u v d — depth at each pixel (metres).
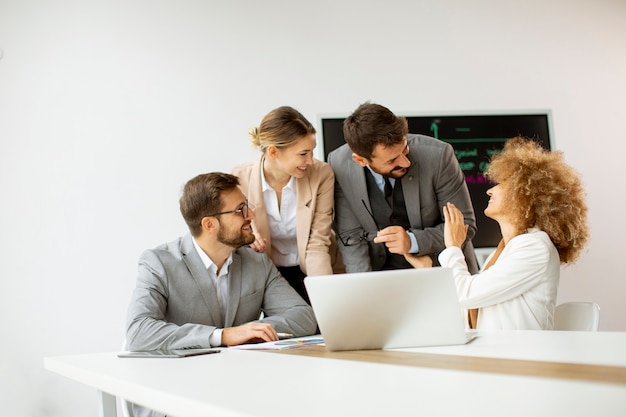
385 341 1.38
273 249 2.77
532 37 4.39
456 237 2.31
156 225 3.74
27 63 3.65
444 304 1.33
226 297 2.23
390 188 2.69
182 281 2.11
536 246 1.90
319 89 4.02
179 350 1.63
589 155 4.40
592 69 4.48
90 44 3.74
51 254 3.59
